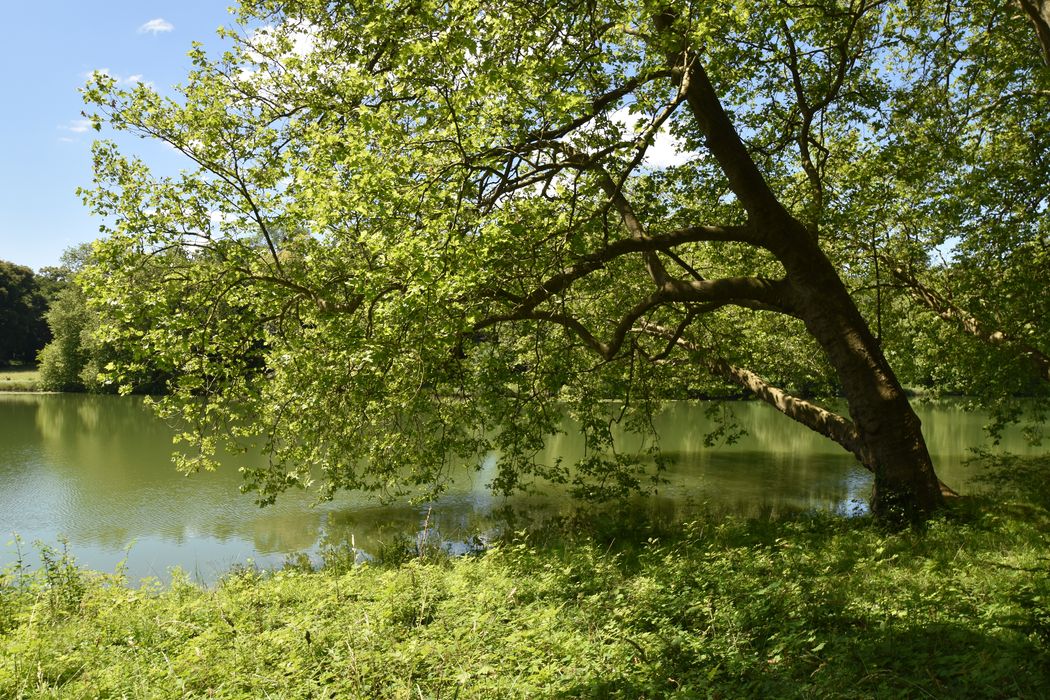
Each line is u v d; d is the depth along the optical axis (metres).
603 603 6.94
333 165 10.22
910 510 11.18
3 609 8.78
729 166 12.03
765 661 4.98
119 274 10.81
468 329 10.81
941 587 6.45
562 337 15.57
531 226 10.65
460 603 7.29
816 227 12.98
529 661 5.35
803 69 14.13
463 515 17.28
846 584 6.96
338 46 12.15
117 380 10.97
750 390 16.23
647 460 25.44
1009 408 19.03
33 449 28.05
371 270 10.22
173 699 5.26
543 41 9.35
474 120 9.02
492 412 14.65
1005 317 16.52
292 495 19.61
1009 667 4.33
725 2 9.45
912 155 13.27
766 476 22.16
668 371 18.80
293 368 11.59
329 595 8.25
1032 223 15.83
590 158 10.46
